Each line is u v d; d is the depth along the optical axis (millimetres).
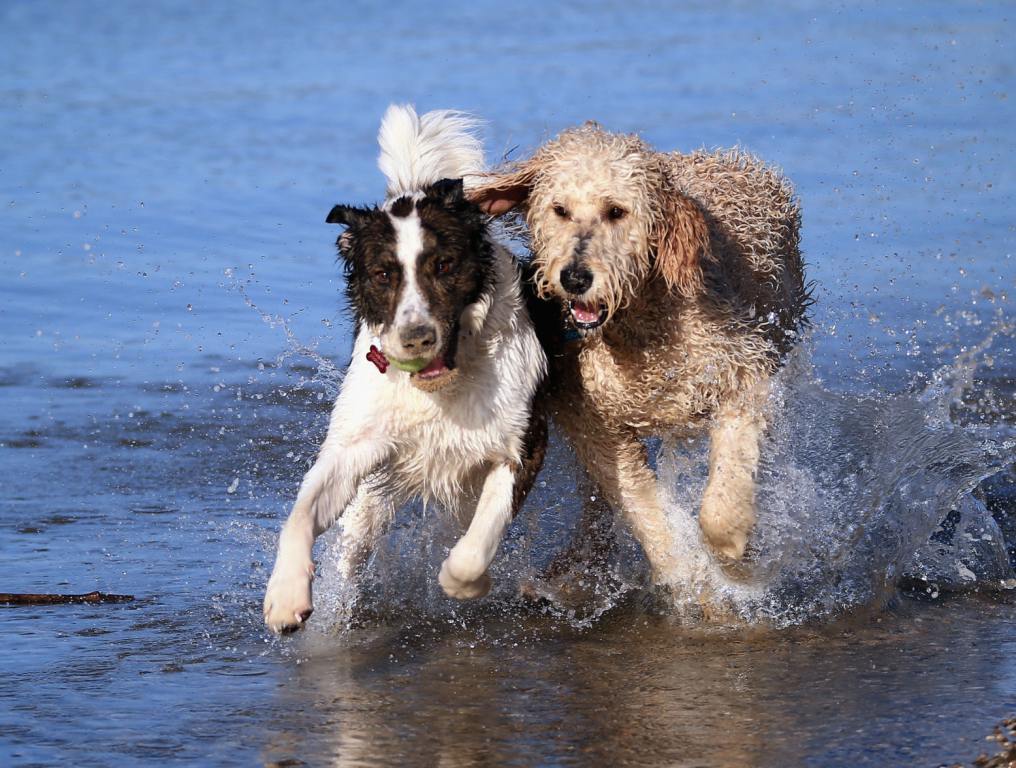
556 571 11695
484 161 11328
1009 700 8273
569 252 9953
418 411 9945
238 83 42438
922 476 11750
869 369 17000
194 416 16375
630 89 39844
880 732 7785
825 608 10516
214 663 9281
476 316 9867
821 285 20500
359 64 46250
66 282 21594
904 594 10891
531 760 7512
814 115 35656
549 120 33531
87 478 14211
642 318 10531
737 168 12477
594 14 65062
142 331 19531
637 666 9250
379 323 9812
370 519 10766
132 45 52188
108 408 16625
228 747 7719
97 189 27688
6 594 10578
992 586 11094
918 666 9055
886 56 47594
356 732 7961
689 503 11430
